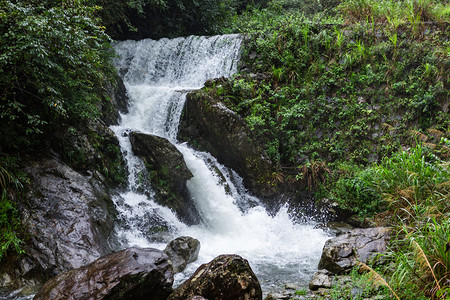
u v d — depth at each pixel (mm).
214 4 14859
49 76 6133
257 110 9586
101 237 5848
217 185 8094
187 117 9430
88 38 6645
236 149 8750
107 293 3703
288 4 17469
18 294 4555
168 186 7844
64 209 5758
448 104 8352
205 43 12086
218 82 9758
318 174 8812
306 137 9492
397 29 10000
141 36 14539
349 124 9281
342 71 9773
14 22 5520
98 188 6758
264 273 5480
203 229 7777
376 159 8680
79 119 7398
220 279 3834
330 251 5273
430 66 8719
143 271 3924
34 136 6617
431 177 6059
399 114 8859
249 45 11188
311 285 4703
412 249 4266
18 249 4945
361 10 11062
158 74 12703
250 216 7898
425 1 10133
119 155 7766
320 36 10539
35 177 5961
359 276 4582
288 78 10289
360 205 8062
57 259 5012
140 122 10000
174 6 14516
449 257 3617
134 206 7160
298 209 8625
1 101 6074
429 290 3631
